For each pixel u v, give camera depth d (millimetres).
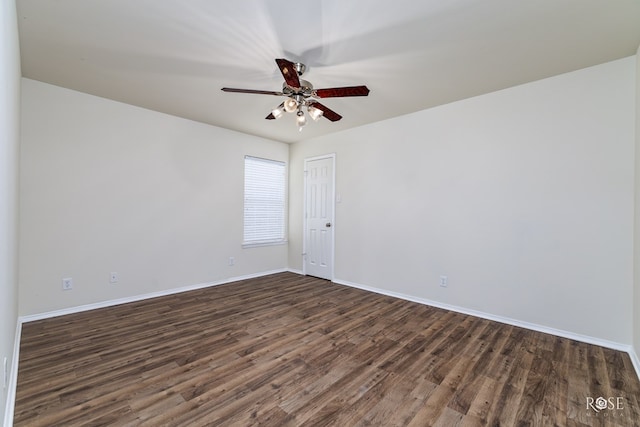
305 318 3027
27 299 2820
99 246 3256
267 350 2342
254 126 4258
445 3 1751
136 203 3521
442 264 3385
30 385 1848
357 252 4227
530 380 1966
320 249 4773
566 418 1619
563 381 1955
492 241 3031
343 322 2928
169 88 2973
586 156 2531
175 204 3861
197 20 1936
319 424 1555
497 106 2990
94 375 1969
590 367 2125
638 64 2217
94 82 2863
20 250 2760
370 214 4074
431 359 2227
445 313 3209
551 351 2361
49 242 2945
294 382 1920
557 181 2668
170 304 3422
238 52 2309
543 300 2740
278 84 2865
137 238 3539
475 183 3143
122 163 3406
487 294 3061
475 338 2592
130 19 1929
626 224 2369
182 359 2189
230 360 2184
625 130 2367
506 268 2943
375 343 2480
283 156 5238
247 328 2762
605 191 2453
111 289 3350
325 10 1821
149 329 2711
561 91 2639
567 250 2623
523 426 1558
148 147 3605
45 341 2443
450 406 1707
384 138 3922
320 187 4770
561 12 1824
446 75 2654
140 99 3279
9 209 1681
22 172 2789
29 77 2771
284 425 1544
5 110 1380
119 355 2234
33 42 2195
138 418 1578
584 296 2545
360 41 2139
